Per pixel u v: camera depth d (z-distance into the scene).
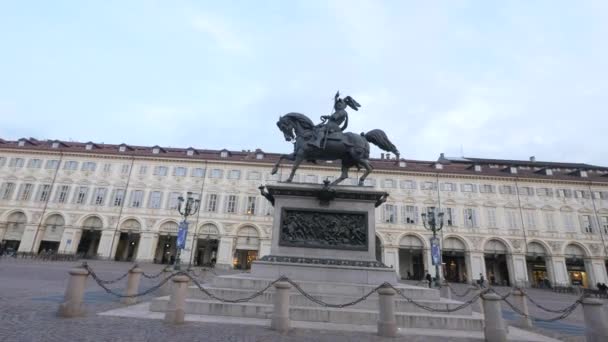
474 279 43.38
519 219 45.34
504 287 41.47
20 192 46.44
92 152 47.53
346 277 10.95
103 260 43.31
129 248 49.78
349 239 11.74
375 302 9.98
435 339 7.86
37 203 46.00
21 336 6.20
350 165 13.13
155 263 46.12
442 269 45.06
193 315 9.20
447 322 9.20
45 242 46.38
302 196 12.30
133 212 45.84
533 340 8.66
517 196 46.28
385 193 11.99
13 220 45.84
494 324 7.93
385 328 7.93
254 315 9.32
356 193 12.03
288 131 13.43
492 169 49.59
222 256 44.25
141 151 49.47
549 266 44.03
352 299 10.01
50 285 14.69
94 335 6.61
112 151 47.78
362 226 11.91
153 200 46.34
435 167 48.47
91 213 45.66
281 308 8.13
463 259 49.66
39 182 46.81
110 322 7.84
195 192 46.59
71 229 45.16
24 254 38.69
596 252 43.97
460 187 46.72
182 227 28.23
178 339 6.67
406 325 9.16
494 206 45.94
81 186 46.78
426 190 46.56
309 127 13.40
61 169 47.38
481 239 44.75
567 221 45.25
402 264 48.59
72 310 8.20
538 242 44.59
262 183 46.75
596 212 45.41
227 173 47.38
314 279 10.95
